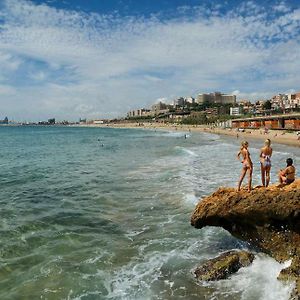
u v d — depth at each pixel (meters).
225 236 13.46
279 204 10.23
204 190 21.09
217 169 29.38
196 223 11.79
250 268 10.45
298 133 73.88
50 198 20.08
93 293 9.53
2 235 13.66
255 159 38.75
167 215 16.45
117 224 15.34
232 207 11.00
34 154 48.88
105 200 19.48
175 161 36.00
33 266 11.08
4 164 36.41
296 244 10.29
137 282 10.12
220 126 152.00
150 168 31.20
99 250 12.43
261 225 10.80
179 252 12.15
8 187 23.25
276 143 63.19
